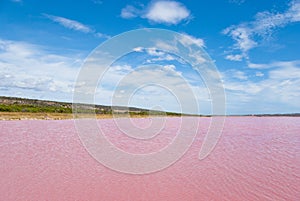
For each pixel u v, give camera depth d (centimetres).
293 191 791
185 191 787
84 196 741
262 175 934
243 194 762
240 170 993
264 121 2916
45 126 2114
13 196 743
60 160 1088
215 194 770
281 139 1648
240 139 1627
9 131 1855
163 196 757
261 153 1262
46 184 823
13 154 1179
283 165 1067
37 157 1128
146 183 852
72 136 1664
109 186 821
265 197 752
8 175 903
